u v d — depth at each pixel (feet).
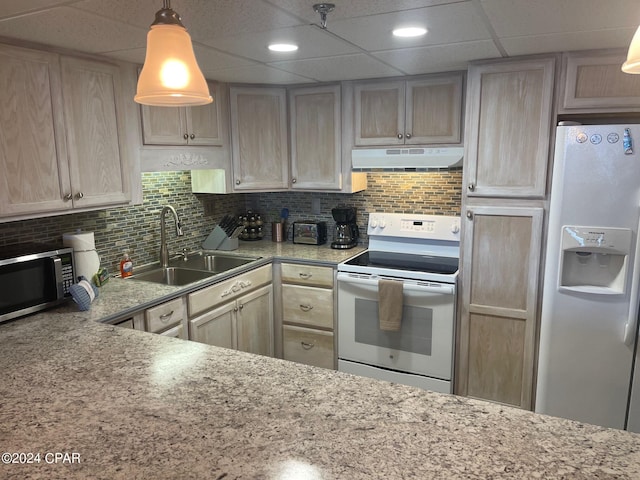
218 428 3.87
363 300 10.05
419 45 7.32
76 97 7.35
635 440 3.69
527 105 8.27
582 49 7.69
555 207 7.72
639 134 7.07
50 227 8.39
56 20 5.71
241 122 10.72
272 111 10.97
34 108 6.75
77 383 4.74
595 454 3.51
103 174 7.90
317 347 10.96
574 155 7.45
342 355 10.57
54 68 6.98
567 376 8.02
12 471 3.37
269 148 11.09
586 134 7.34
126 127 8.28
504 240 8.80
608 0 5.29
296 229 12.42
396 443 3.65
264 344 11.07
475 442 3.67
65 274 7.43
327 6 5.37
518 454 3.51
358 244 12.20
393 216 11.39
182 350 5.57
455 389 9.73
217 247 11.69
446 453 3.52
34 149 6.79
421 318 9.55
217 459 3.47
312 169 11.10
